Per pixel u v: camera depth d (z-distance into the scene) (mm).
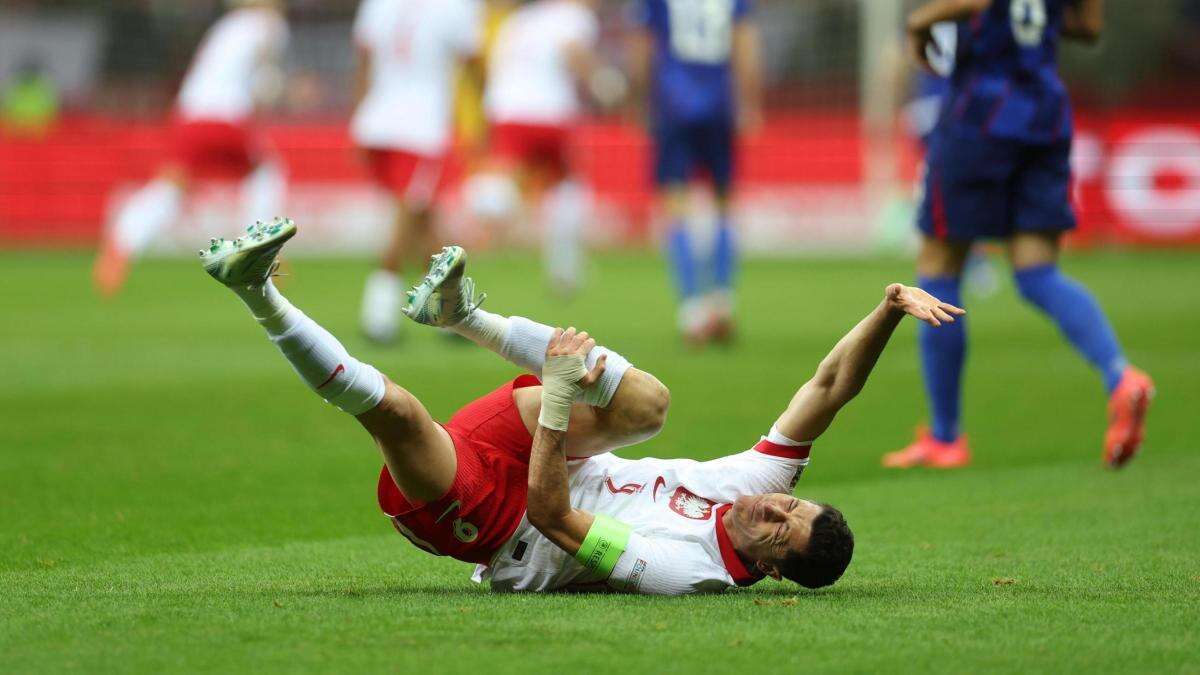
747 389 33219
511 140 57500
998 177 23828
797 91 98562
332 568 16703
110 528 19328
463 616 13500
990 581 15828
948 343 24656
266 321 13641
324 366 13633
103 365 37219
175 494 21859
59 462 24297
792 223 81750
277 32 50375
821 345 42094
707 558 14531
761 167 81688
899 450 26484
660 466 14984
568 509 14266
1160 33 95250
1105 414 30766
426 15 40938
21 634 12742
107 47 96125
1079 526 19672
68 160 77000
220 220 75938
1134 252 77688
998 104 23609
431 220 42281
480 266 72562
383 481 14617
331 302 53906
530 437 14656
